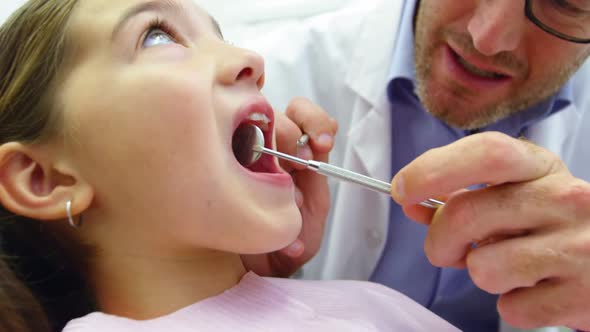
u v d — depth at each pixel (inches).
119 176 25.1
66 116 25.5
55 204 25.8
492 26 33.3
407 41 43.9
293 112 35.0
